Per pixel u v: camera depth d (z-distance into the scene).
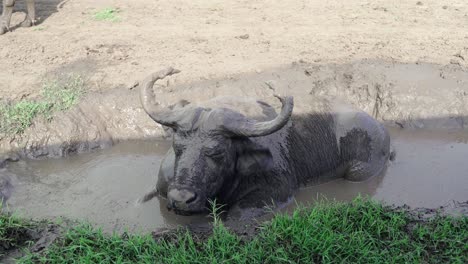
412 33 11.89
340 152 7.70
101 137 8.68
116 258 5.60
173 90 9.27
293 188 7.17
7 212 6.68
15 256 5.83
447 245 5.95
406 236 5.98
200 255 5.66
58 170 7.98
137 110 9.02
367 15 13.11
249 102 7.26
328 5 13.88
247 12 13.25
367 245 5.83
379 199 7.27
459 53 10.79
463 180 7.79
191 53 10.70
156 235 6.15
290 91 9.33
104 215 6.71
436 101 9.59
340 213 6.45
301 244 5.78
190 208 6.04
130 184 7.52
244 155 6.50
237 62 10.27
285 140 7.18
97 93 9.14
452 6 13.85
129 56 10.52
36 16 12.73
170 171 6.68
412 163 8.30
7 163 8.01
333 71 9.95
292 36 11.63
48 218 6.62
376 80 9.79
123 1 13.99
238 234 6.17
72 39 11.29
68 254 5.66
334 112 7.91
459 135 9.30
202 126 6.13
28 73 9.73
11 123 8.35
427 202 7.17
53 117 8.56
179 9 13.38
